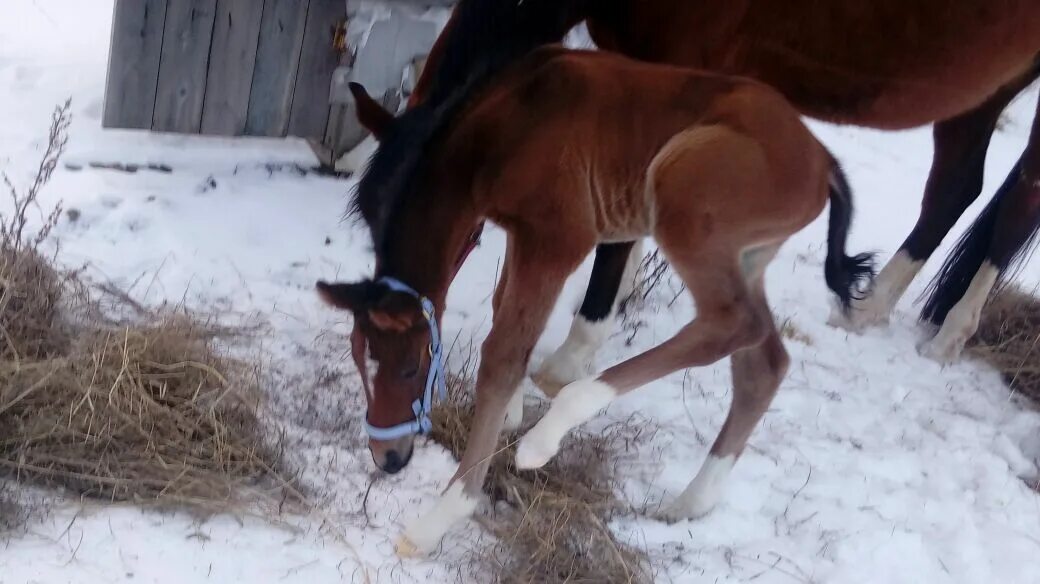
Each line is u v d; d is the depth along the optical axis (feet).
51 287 8.63
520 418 8.73
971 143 10.89
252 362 8.71
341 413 8.66
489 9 8.22
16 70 12.90
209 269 10.03
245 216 11.00
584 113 7.57
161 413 7.90
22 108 12.05
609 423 9.14
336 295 7.00
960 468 9.63
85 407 7.76
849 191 8.04
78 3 15.39
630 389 7.44
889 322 11.76
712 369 10.26
